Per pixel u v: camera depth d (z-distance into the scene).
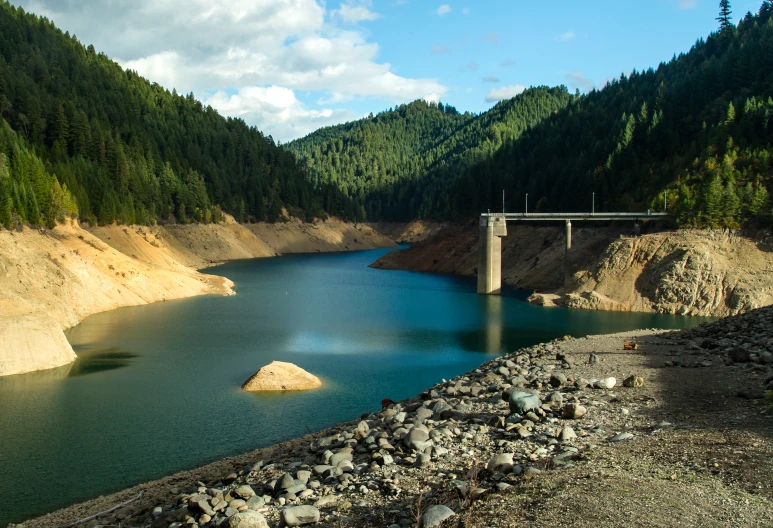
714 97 154.38
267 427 37.38
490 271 112.12
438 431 21.70
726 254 94.69
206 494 19.88
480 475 16.81
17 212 83.50
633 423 21.22
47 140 160.88
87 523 21.80
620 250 101.12
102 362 54.19
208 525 16.69
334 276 139.12
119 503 24.78
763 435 17.69
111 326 71.38
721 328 43.66
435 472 17.92
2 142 104.38
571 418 22.27
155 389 45.81
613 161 149.75
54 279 77.31
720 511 12.59
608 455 17.12
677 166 126.06
